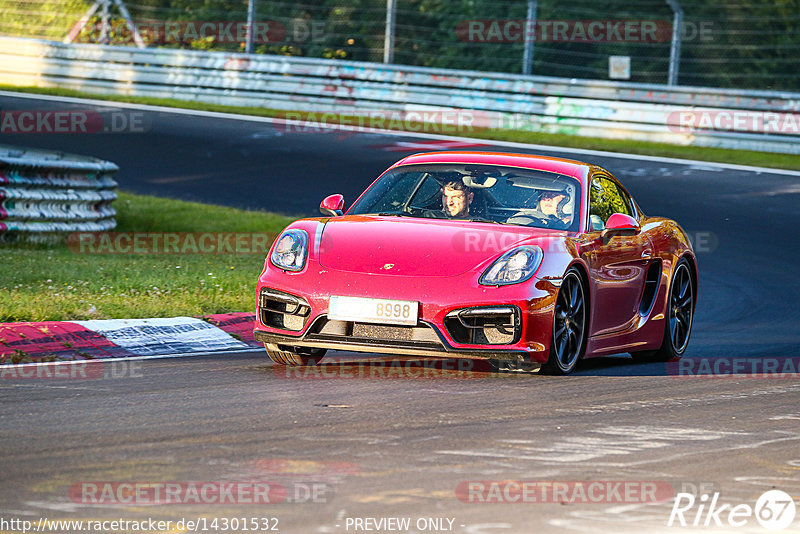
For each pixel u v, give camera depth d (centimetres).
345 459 1585
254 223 5766
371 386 2242
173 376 2320
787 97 8125
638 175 7144
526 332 2333
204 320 3033
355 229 2500
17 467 1491
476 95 8912
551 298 2370
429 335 2322
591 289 2561
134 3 11925
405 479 1480
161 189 6594
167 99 9669
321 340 2372
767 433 1903
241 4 11944
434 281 2330
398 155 7619
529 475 1527
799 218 6166
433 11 11338
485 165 2756
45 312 2891
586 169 2811
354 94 9206
